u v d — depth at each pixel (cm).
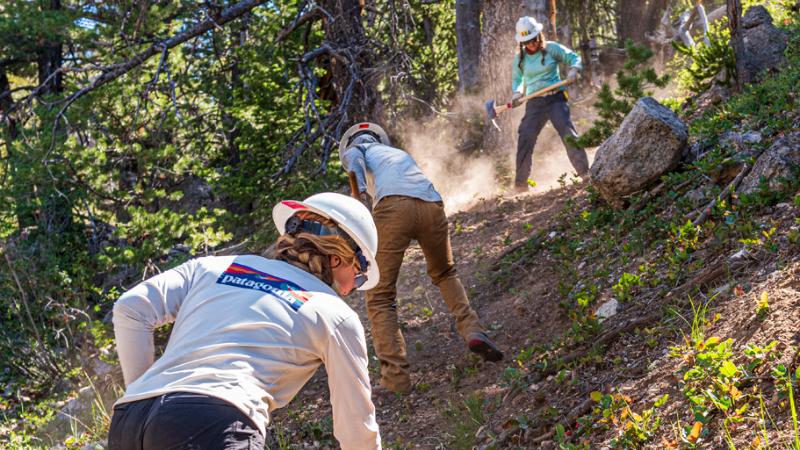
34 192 1142
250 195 1120
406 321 595
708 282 389
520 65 811
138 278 1058
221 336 207
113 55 1148
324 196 245
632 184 554
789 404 264
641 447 296
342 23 1127
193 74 1333
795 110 510
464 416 407
